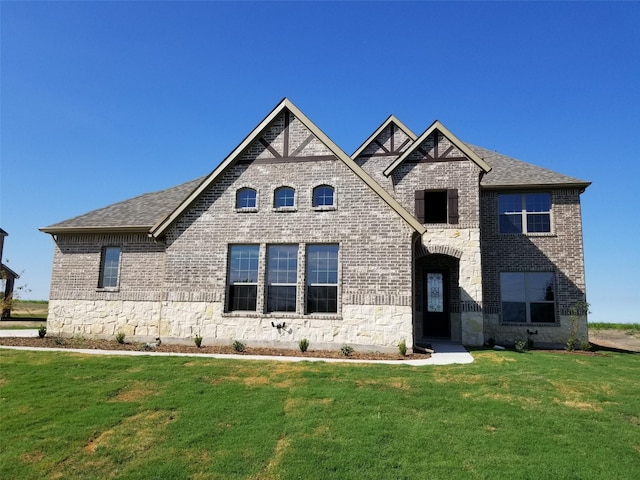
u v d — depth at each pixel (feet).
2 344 50.37
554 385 33.40
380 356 44.78
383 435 23.95
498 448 22.56
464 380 34.45
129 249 57.82
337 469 20.58
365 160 71.26
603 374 37.70
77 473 20.80
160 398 30.01
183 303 50.98
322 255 49.85
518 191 64.13
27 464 21.57
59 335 57.47
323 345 47.47
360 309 47.44
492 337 60.85
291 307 49.67
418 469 20.54
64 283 58.70
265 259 50.52
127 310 56.29
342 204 49.70
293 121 52.95
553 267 61.77
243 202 52.47
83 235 59.31
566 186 62.18
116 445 23.43
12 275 101.65
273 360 41.32
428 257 63.46
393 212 48.42
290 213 50.70
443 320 62.44
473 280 55.57
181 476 20.33
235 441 23.54
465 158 58.03
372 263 48.01
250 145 53.21
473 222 56.54
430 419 26.22
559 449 22.48
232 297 50.85
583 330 59.36
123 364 38.91
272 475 20.30
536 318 61.52
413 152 59.67
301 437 23.77
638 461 21.36
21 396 30.55
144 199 67.46
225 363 39.52
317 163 51.21
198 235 51.98
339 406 28.25
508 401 29.60
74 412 27.78
